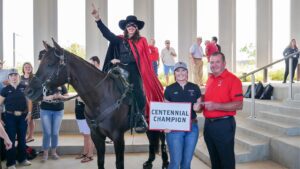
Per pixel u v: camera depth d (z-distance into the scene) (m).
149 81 4.29
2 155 5.96
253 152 5.57
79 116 6.16
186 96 3.76
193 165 5.83
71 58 3.77
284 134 5.79
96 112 3.87
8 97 5.64
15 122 5.69
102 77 3.93
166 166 5.33
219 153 3.60
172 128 3.61
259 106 7.83
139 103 4.09
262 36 13.07
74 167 5.82
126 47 4.23
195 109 3.62
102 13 12.28
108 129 3.88
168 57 11.56
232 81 3.50
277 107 7.10
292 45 10.20
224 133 3.53
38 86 3.64
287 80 11.94
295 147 4.88
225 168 3.56
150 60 4.40
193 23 12.80
